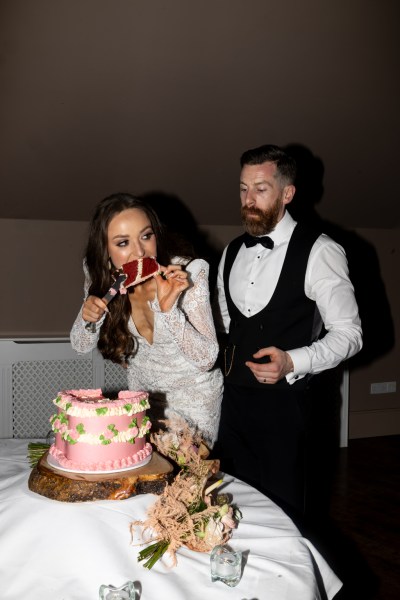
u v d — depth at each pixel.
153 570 1.29
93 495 1.38
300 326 2.35
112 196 1.91
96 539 1.31
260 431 2.32
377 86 3.65
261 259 2.43
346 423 4.67
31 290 4.12
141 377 2.12
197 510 1.42
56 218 4.10
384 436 5.04
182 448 1.60
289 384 2.27
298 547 1.41
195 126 3.64
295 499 2.28
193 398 2.10
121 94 3.37
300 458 2.29
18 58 3.09
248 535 1.45
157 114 3.52
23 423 3.90
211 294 2.66
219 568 1.26
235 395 2.39
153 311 1.93
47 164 3.70
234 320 2.49
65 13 2.94
